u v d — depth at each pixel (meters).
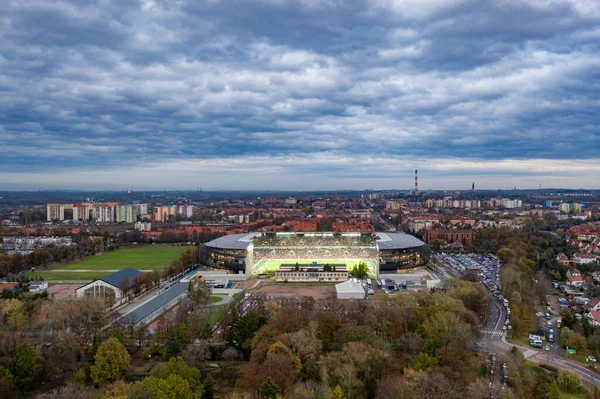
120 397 195.88
